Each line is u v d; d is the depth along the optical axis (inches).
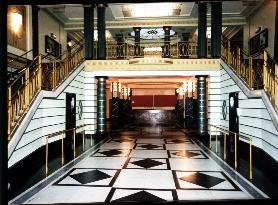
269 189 177.0
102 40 479.8
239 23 596.7
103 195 167.0
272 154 233.0
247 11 558.9
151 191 174.7
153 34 722.2
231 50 457.7
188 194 168.6
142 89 1147.9
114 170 231.1
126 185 187.9
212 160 271.4
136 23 625.6
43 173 221.1
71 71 398.3
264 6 493.4
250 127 300.4
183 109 754.8
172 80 738.8
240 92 343.9
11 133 201.9
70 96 395.9
